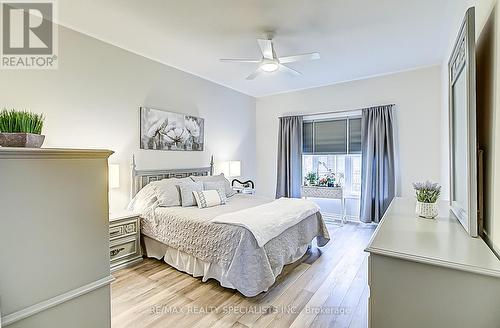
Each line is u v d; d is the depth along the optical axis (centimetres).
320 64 402
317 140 536
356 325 192
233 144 535
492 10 128
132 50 347
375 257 113
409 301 106
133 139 352
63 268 105
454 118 176
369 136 453
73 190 108
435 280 101
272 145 585
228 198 402
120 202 338
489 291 93
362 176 464
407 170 434
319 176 530
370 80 464
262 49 278
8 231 90
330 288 246
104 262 120
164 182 339
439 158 405
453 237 129
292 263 301
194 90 444
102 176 120
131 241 303
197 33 300
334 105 503
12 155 90
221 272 246
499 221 113
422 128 420
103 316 119
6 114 113
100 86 315
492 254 106
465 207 140
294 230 292
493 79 125
